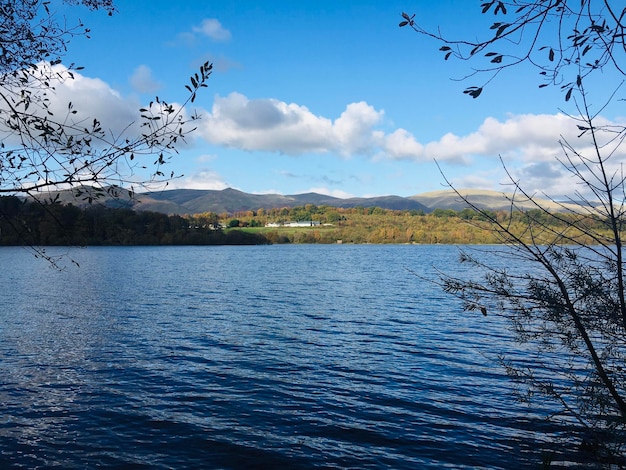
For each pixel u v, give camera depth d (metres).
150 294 42.12
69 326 26.20
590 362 6.96
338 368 17.77
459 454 10.70
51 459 10.51
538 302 6.38
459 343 21.94
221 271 71.38
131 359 19.03
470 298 6.79
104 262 92.19
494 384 15.61
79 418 12.79
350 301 37.66
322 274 66.75
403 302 37.03
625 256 5.62
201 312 31.75
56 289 45.53
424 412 13.20
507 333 24.14
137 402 14.02
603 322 6.34
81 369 17.52
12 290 44.41
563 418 12.41
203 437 11.63
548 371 16.25
